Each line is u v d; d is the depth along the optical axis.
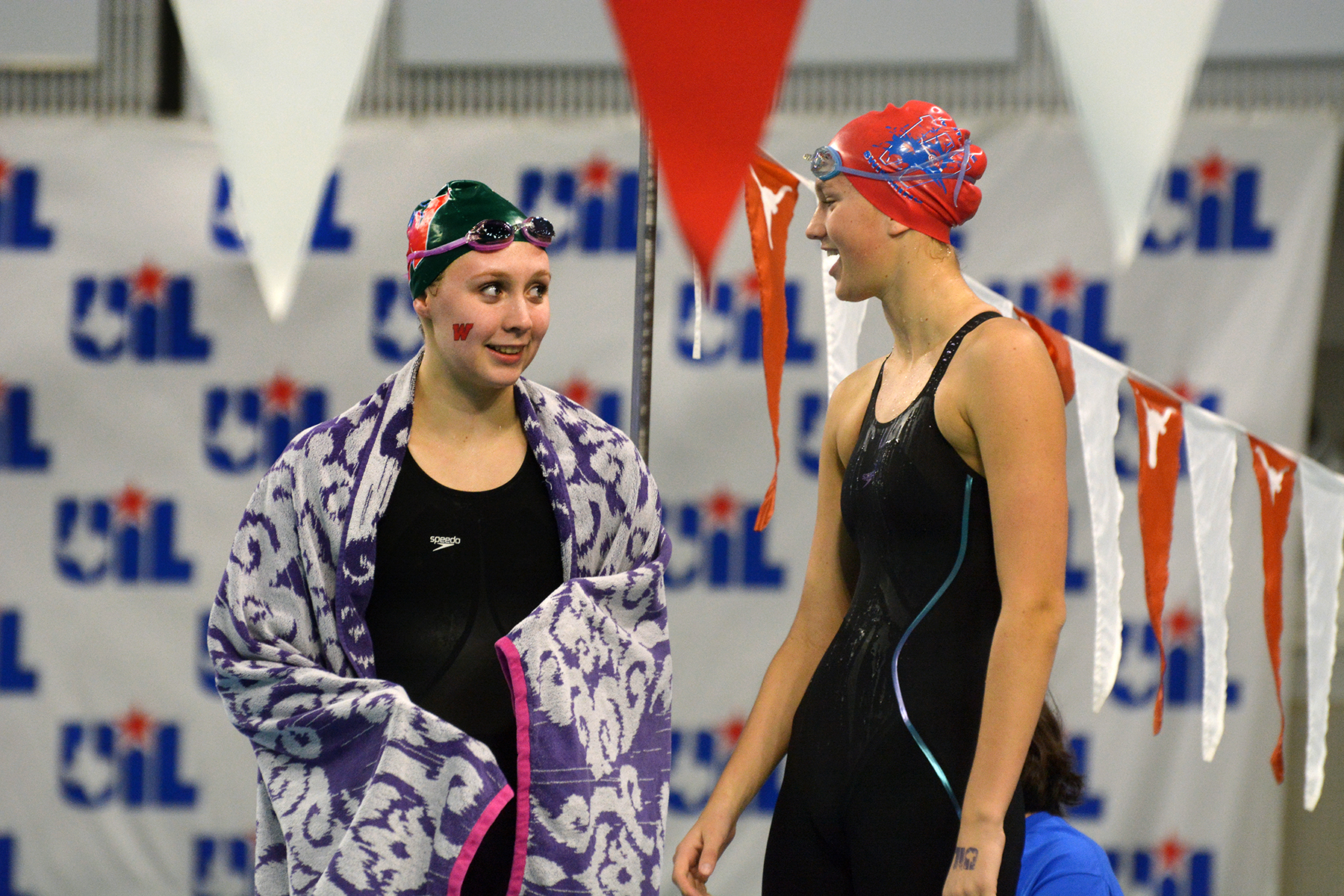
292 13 2.50
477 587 5.59
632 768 5.59
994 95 12.13
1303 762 12.52
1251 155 12.04
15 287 12.39
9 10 12.37
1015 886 4.90
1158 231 12.12
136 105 12.46
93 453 12.45
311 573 5.50
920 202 5.00
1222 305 12.09
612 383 12.40
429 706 5.49
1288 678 12.31
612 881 5.43
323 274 12.40
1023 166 12.14
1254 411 12.05
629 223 12.37
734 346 12.36
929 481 4.89
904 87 12.15
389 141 12.36
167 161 12.42
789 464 12.37
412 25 12.34
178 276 12.43
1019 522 4.67
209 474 12.49
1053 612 4.67
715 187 2.44
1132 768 12.26
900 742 4.88
